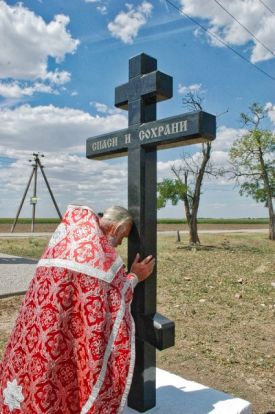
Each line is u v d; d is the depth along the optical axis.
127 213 2.78
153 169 3.03
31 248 20.45
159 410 3.07
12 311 7.24
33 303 2.20
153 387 3.09
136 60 3.04
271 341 6.02
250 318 7.25
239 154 28.42
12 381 2.16
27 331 2.16
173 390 3.37
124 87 3.12
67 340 2.12
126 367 2.17
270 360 5.25
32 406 2.09
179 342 5.85
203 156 23.69
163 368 4.91
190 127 2.66
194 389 3.40
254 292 9.55
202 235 32.38
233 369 4.93
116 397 2.15
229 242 26.64
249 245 25.67
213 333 6.33
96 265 2.16
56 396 2.10
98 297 2.13
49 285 2.15
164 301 8.40
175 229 50.31
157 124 2.86
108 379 2.13
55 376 2.10
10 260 14.51
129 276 2.66
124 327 2.18
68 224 2.30
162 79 2.93
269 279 11.56
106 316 2.14
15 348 2.20
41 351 2.09
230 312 7.64
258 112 27.53
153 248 2.99
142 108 3.01
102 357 2.11
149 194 2.98
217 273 12.52
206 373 4.79
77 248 2.19
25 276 10.94
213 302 8.42
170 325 2.92
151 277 3.00
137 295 3.00
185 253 19.20
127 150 3.15
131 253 3.00
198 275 11.99
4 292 8.57
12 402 2.15
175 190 23.48
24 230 41.94
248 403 3.19
